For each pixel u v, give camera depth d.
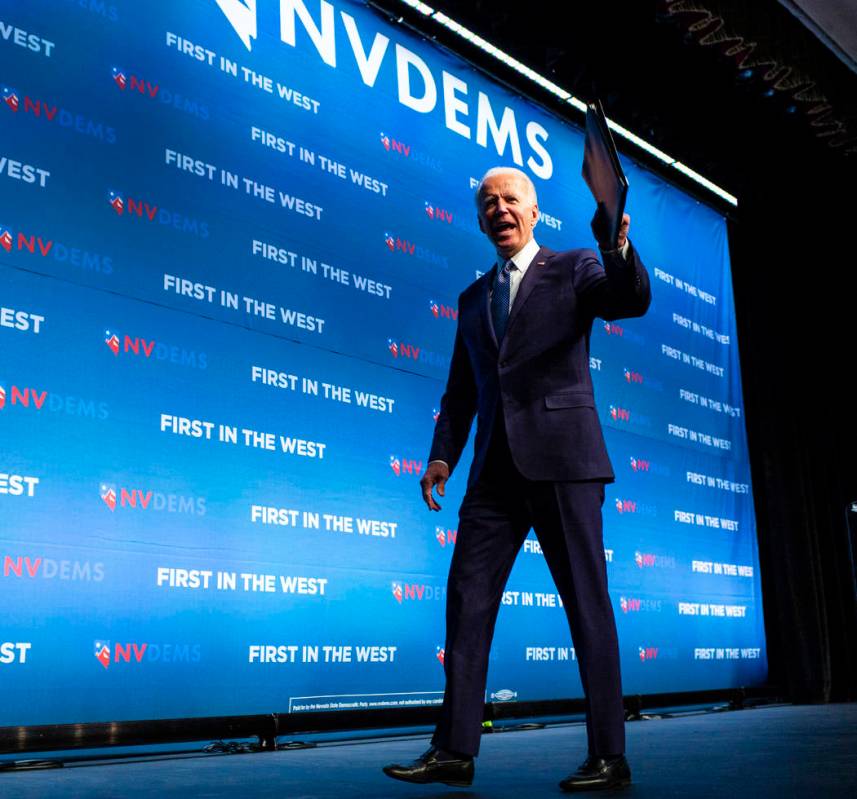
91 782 1.92
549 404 1.71
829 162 5.98
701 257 5.75
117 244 2.96
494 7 4.51
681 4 4.39
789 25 4.95
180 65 3.29
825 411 6.11
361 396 3.59
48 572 2.60
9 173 2.74
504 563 1.73
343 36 3.94
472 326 1.83
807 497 5.83
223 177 3.32
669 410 5.13
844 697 5.60
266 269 3.37
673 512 4.98
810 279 6.29
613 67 5.01
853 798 1.33
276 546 3.17
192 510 2.97
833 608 5.73
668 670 4.67
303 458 3.33
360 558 3.43
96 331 2.84
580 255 1.79
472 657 1.66
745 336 6.06
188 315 3.10
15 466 2.59
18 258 2.71
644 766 1.88
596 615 1.63
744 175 5.96
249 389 3.22
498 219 1.82
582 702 4.02
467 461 3.94
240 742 3.06
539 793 1.50
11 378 2.62
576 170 4.96
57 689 2.57
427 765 1.58
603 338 4.79
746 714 4.36
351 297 3.65
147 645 2.78
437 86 4.31
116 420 2.83
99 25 3.08
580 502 1.67
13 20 2.86
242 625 3.02
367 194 3.83
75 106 2.95
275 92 3.59
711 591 5.11
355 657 3.33
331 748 2.96
